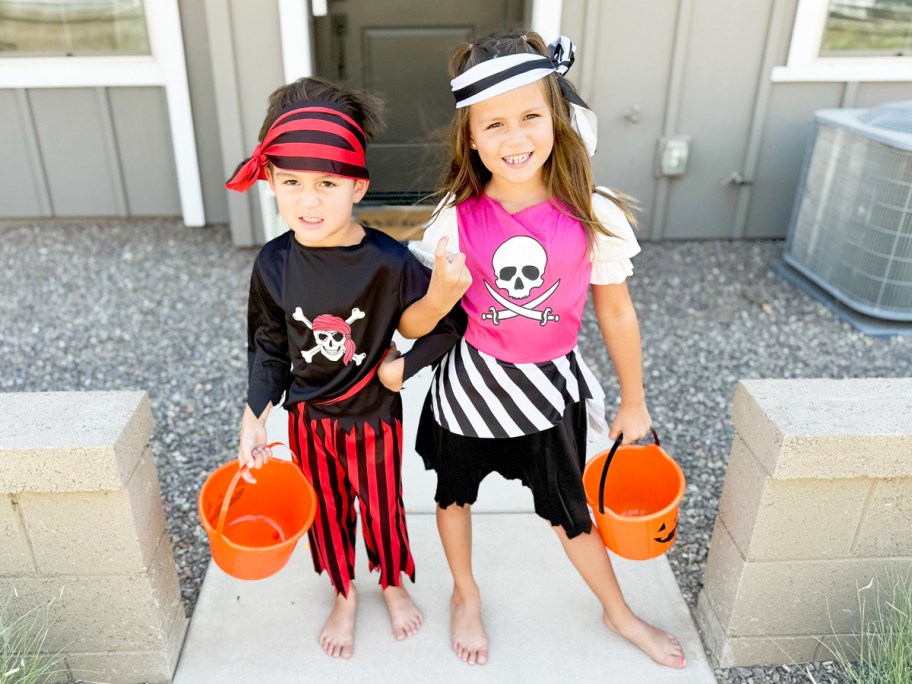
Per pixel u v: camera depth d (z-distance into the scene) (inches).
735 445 67.2
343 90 56.4
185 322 137.6
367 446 63.4
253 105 154.6
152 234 174.1
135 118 170.7
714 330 136.6
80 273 155.6
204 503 61.1
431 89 160.6
